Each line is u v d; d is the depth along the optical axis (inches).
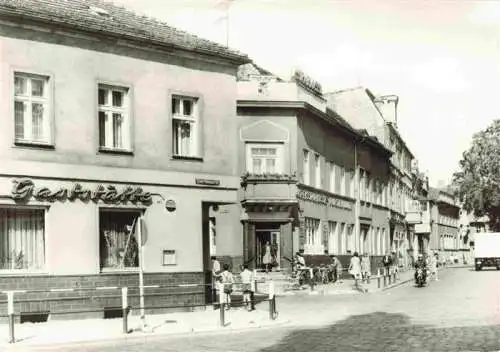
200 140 920.3
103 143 837.2
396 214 2491.4
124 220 847.7
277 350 541.3
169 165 884.6
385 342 572.1
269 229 1432.1
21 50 764.0
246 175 1414.9
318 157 1616.6
